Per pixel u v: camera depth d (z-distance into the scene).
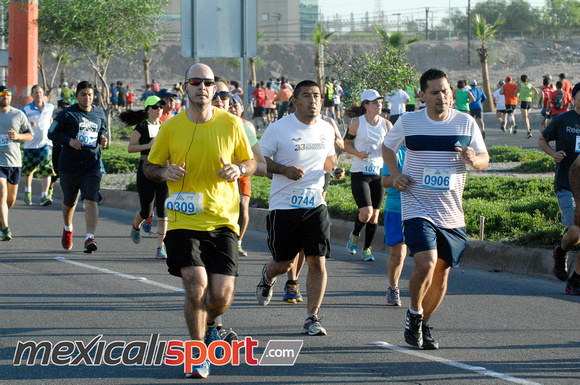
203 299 8.59
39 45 50.84
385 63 36.66
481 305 12.65
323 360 9.46
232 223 8.98
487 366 9.27
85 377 8.84
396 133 9.97
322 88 52.97
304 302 12.77
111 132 44.84
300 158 10.88
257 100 56.06
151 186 16.44
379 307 12.43
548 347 10.15
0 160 18.22
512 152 32.62
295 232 10.88
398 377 8.82
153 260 16.31
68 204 16.80
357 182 15.93
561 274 13.95
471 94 42.34
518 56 127.75
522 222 17.47
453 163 9.77
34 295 12.90
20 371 9.04
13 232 19.86
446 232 9.75
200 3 23.20
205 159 8.84
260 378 8.78
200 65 8.91
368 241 16.58
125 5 39.34
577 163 12.72
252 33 23.66
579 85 13.70
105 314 11.66
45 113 24.91
